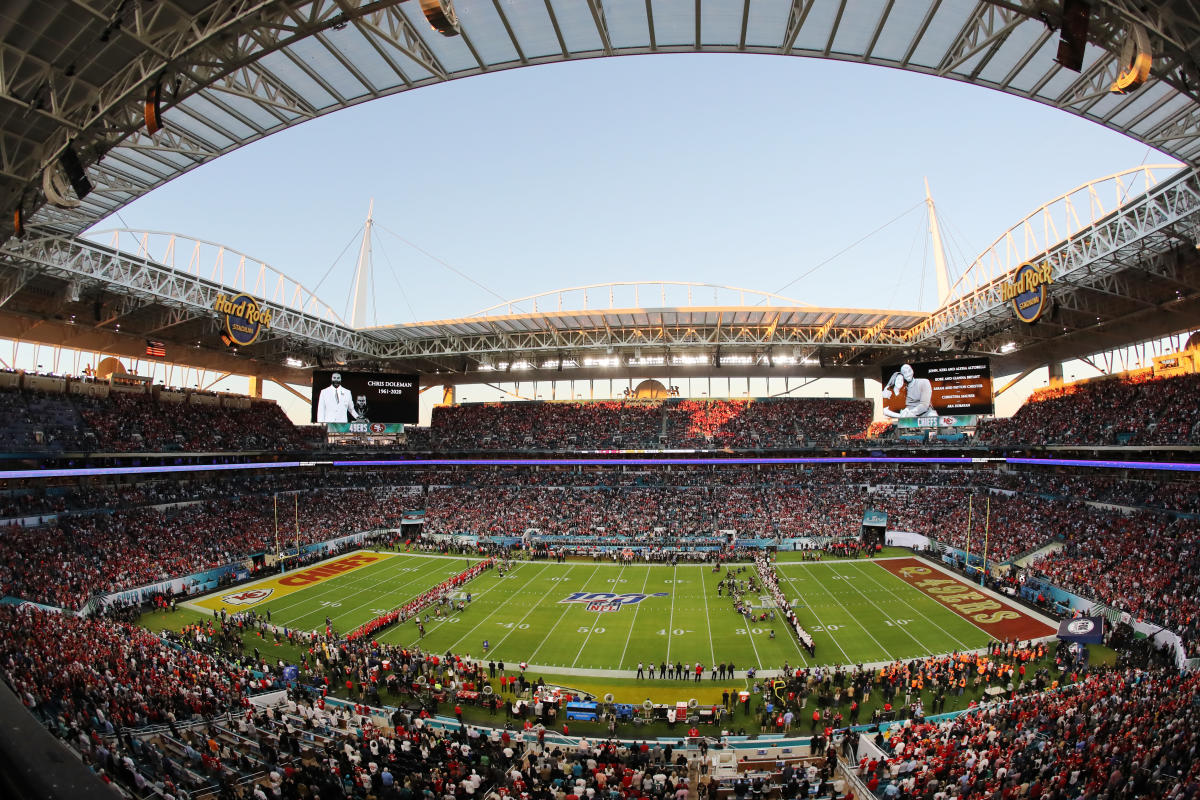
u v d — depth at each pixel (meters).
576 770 21.05
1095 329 63.09
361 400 72.88
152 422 65.25
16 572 42.84
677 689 31.48
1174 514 47.16
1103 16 14.82
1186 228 35.94
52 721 18.77
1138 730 18.27
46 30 16.80
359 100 23.30
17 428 53.34
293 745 20.69
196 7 16.66
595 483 79.88
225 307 48.19
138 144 25.73
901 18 18.95
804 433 81.44
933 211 79.00
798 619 41.81
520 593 49.34
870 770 21.03
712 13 19.11
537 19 19.39
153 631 40.22
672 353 81.25
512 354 81.25
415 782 18.23
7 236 24.11
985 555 50.03
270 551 58.84
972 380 65.38
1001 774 17.23
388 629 40.97
